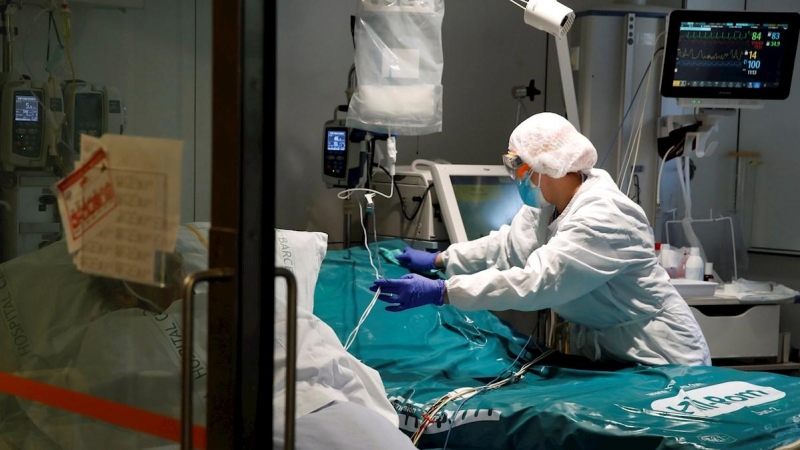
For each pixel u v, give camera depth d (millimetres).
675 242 3596
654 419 1832
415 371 2348
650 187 3424
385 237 3230
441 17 2537
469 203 3098
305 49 3371
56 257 1479
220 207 973
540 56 4012
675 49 3107
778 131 3789
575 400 2002
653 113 3375
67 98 1517
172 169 1106
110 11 1391
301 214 3404
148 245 1146
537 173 2527
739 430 1746
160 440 1254
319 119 3426
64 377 1425
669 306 2498
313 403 1680
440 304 2398
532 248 2676
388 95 2502
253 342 971
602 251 2357
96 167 1205
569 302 2543
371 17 2492
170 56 1183
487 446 2010
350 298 2580
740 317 3234
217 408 1008
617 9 3258
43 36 1594
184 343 946
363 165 3004
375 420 1662
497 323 2744
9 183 1604
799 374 3602
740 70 3166
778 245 3830
